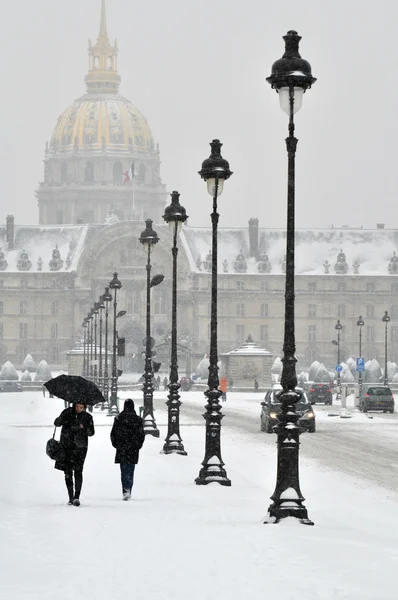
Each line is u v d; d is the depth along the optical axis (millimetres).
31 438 118750
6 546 45156
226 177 81375
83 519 54375
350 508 64062
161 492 69938
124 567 40594
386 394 198000
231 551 44531
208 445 75500
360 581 38594
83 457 61531
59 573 39375
